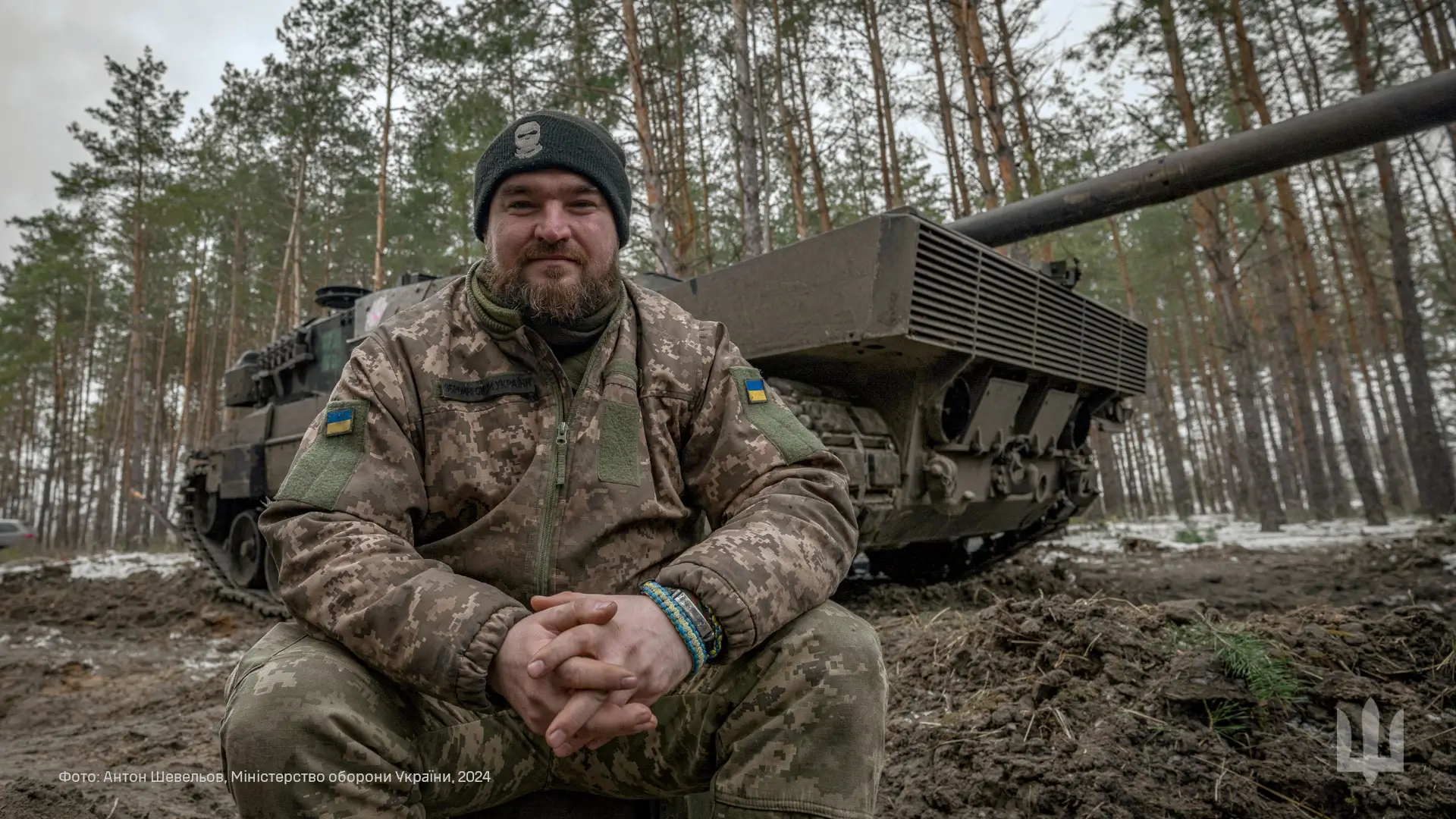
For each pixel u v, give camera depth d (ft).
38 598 26.99
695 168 56.13
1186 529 40.86
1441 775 7.68
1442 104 15.39
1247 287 79.41
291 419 23.29
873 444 15.40
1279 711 8.73
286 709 3.98
